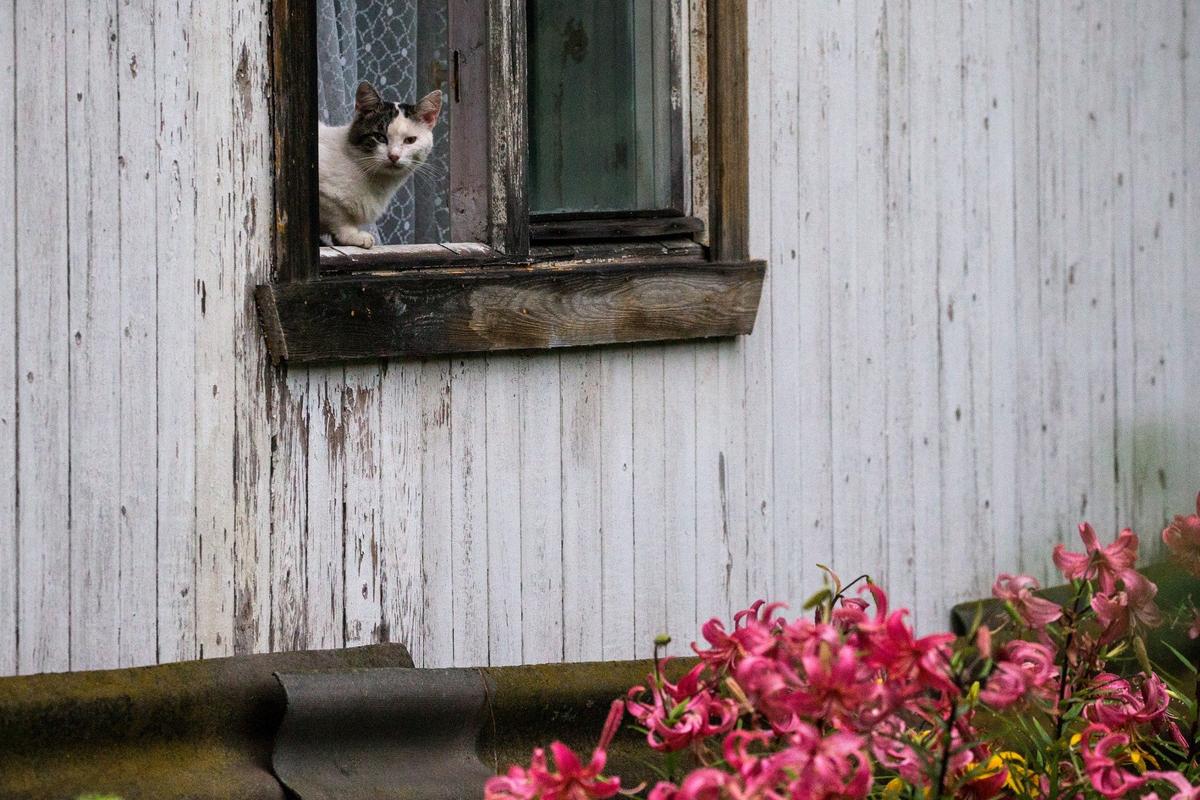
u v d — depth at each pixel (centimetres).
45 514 620
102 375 632
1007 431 986
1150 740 607
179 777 630
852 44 893
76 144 621
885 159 913
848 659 441
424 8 795
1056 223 1010
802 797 429
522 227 760
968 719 521
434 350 716
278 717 655
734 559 848
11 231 606
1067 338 1020
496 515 755
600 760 442
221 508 669
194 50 652
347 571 707
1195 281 1103
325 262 698
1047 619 547
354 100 801
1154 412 1076
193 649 662
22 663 615
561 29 799
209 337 662
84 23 621
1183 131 1091
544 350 768
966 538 964
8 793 587
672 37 824
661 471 816
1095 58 1030
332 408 700
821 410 886
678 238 833
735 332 828
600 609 795
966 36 953
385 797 653
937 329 945
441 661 739
